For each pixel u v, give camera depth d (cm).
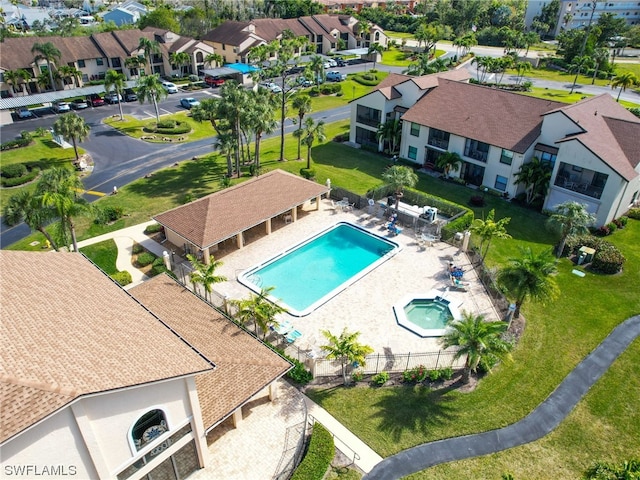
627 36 14188
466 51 13175
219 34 11175
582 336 3281
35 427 1530
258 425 2561
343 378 2881
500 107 5406
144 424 1911
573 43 11512
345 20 13075
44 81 8225
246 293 3628
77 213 3441
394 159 6128
